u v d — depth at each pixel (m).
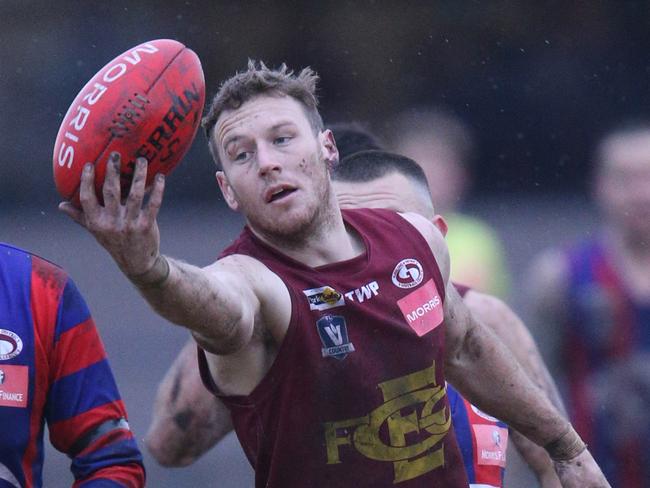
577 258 21.98
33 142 49.81
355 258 11.71
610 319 21.59
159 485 27.50
